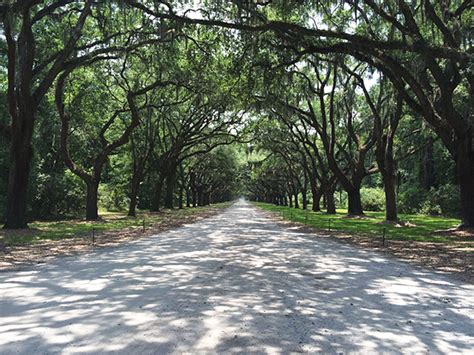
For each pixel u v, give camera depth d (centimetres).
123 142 2620
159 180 4138
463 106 2019
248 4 1522
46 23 2166
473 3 1602
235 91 2277
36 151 2769
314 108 3728
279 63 1948
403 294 726
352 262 1081
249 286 765
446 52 1411
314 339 487
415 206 4225
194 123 4294
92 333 498
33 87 2658
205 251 1248
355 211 3325
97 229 2005
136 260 1062
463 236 1694
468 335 512
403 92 1841
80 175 2605
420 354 448
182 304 632
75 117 3033
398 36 1959
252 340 479
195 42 2111
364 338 494
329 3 1578
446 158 3991
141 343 466
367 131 3522
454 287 794
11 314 577
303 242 1554
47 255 1148
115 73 2797
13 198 1838
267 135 4125
